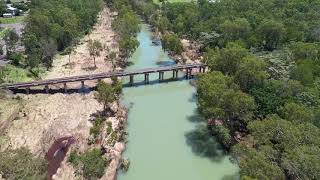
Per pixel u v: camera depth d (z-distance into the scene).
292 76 150.38
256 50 196.75
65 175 103.75
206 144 125.31
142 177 108.94
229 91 119.44
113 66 190.25
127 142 126.00
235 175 110.50
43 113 137.75
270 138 98.38
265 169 85.50
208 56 171.62
